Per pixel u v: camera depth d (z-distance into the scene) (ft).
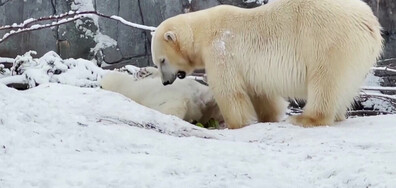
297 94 34.06
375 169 18.38
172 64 36.94
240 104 34.94
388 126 29.73
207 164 18.80
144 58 65.98
